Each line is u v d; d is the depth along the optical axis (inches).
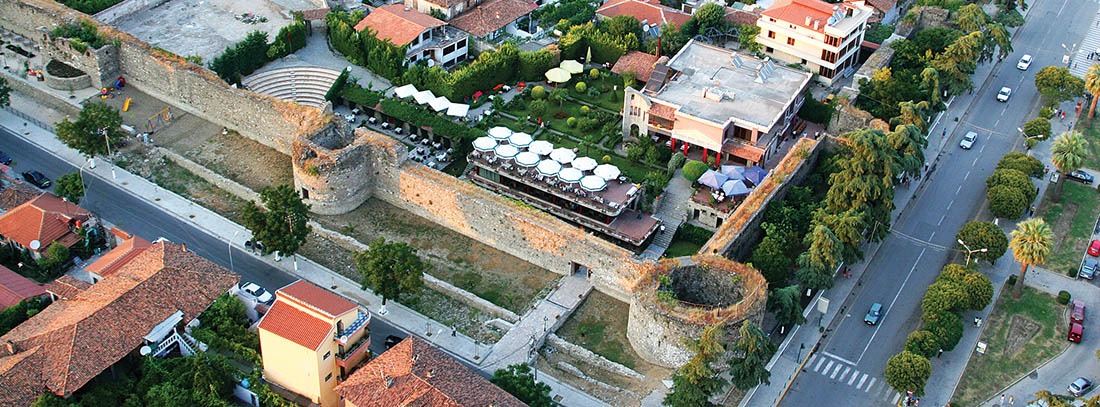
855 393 6565.0
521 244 7450.8
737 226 7308.1
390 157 7800.2
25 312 6427.2
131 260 6692.9
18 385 5674.2
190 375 5954.7
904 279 7583.7
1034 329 7165.4
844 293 7406.5
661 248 7775.6
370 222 7864.2
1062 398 6131.9
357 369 6023.6
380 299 7071.9
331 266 7377.0
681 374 6063.0
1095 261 7800.2
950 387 6648.6
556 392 6382.9
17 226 7145.7
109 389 5900.6
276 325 5910.4
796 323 6988.2
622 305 7126.0
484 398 5659.5
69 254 7116.1
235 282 6619.1
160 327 6146.7
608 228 7711.6
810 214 7677.2
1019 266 7760.8
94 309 6112.2
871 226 7731.3
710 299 6796.3
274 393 5974.4
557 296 7155.5
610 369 6565.0
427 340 6717.5
